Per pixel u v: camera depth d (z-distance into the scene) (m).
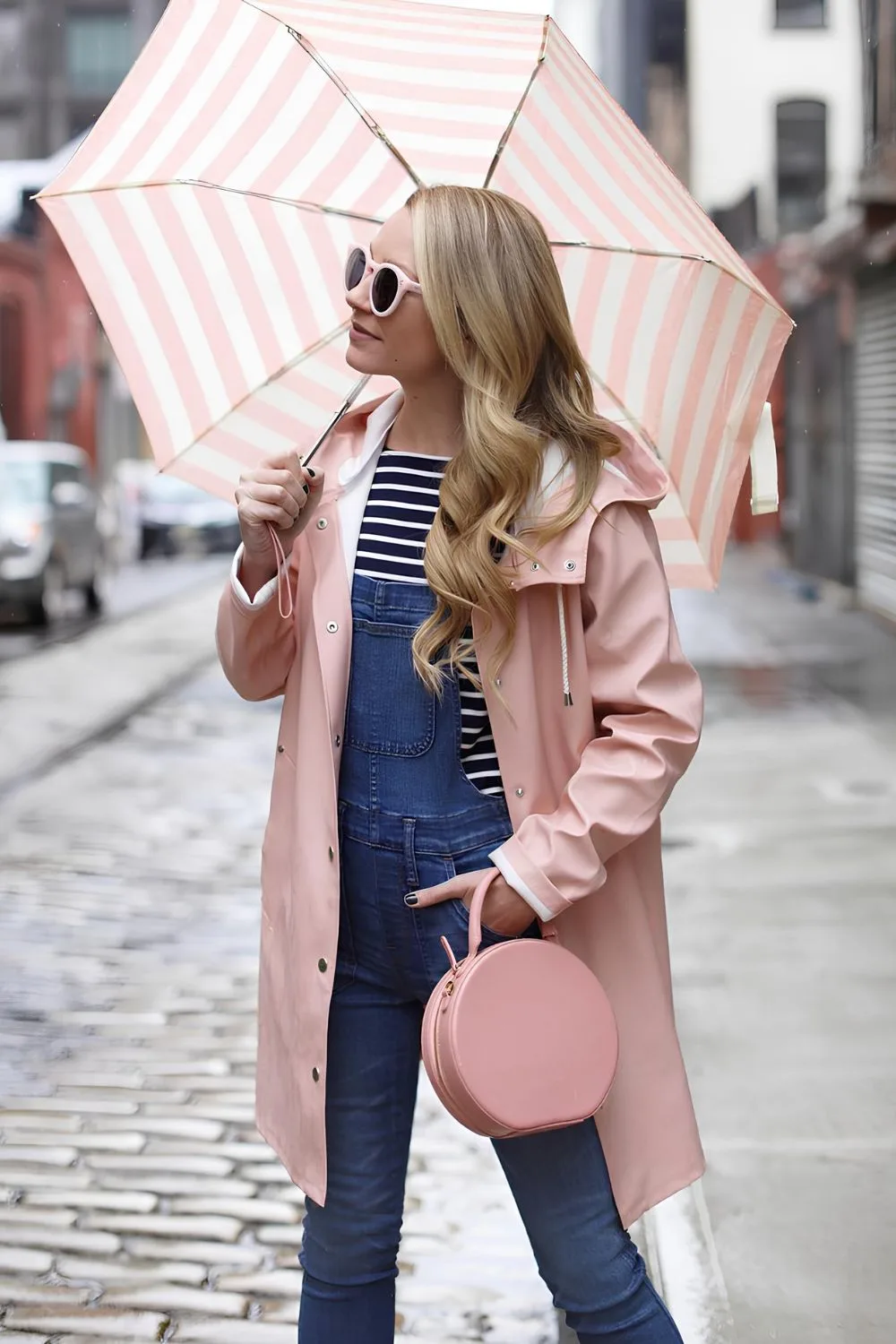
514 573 1.96
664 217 2.32
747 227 28.72
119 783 8.60
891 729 9.87
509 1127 1.90
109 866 6.74
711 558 2.47
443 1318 3.05
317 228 2.48
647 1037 2.11
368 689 2.03
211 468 2.46
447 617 1.99
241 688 2.26
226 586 2.16
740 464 2.40
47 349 34.75
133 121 2.54
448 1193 3.59
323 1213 2.14
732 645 14.66
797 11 31.81
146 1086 4.25
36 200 2.50
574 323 2.45
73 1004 4.93
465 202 1.97
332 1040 2.12
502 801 2.03
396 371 2.04
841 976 5.01
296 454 2.08
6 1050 4.52
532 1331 3.00
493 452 1.93
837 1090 4.08
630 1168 2.08
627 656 2.01
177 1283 3.19
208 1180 3.68
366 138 2.44
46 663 14.01
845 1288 3.08
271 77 2.46
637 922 2.12
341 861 2.06
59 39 39.62
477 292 1.94
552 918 2.01
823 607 18.31
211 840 7.24
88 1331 2.99
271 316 2.50
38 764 9.13
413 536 2.04
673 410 2.44
